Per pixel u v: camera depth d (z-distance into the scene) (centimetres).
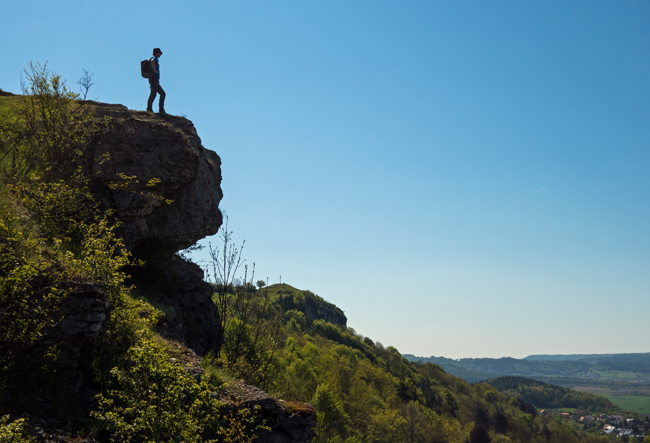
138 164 1327
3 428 477
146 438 618
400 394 9375
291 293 16075
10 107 1295
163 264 1583
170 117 1561
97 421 637
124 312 834
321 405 4497
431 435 7975
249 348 1437
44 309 638
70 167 1191
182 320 1396
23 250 685
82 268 763
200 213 1543
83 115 1292
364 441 5934
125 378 687
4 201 827
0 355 584
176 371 751
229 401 852
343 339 13688
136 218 1320
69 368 675
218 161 1819
